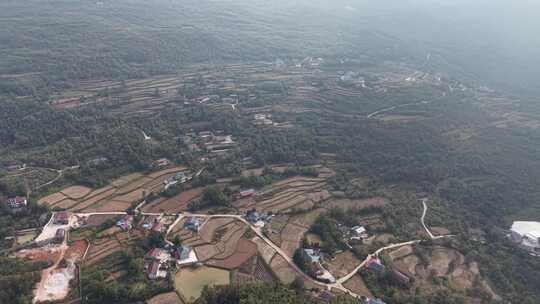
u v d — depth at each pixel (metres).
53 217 170.00
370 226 181.75
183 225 171.38
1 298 125.12
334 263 156.38
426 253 168.50
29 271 138.12
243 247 160.62
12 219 166.62
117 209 178.25
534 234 187.38
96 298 129.88
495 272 162.38
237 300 127.62
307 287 142.12
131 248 153.50
